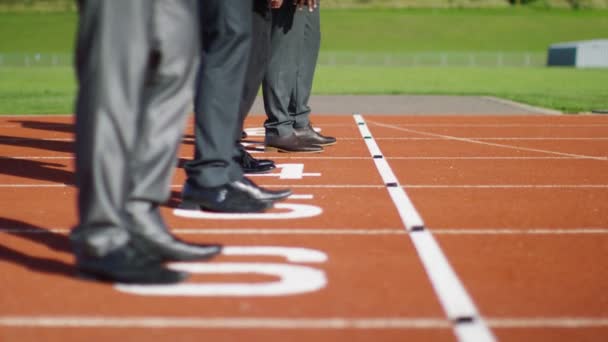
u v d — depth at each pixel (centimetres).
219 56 436
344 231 409
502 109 1338
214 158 445
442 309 286
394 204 488
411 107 1391
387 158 719
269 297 298
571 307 290
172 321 273
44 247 375
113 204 298
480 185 566
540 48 7919
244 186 455
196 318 276
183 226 418
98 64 284
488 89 2153
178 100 326
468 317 277
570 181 587
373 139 885
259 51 509
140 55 290
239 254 360
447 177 605
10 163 690
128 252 307
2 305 289
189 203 457
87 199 296
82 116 290
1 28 8744
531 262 352
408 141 864
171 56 316
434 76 3241
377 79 2920
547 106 1422
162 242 329
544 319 277
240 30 432
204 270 333
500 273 334
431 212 463
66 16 9456
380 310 285
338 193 529
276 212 458
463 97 1673
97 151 288
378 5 10231
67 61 5888
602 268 343
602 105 1446
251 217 442
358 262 349
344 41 8100
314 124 1077
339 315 279
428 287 312
